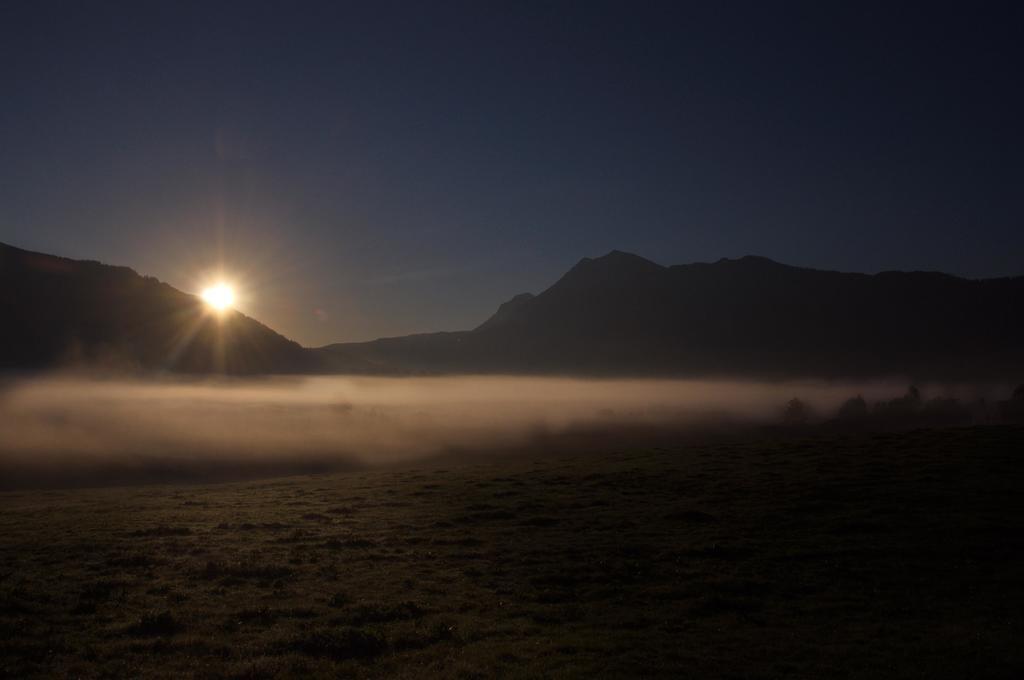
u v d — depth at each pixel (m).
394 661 15.03
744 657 15.43
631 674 14.26
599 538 27.28
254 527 29.73
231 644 15.84
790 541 25.92
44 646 15.53
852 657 15.39
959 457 39.31
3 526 30.55
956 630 17.00
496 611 18.80
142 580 21.28
